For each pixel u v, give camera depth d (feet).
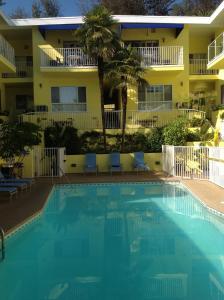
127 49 72.90
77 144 75.15
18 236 30.42
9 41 93.56
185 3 139.74
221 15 77.61
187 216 36.94
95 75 85.15
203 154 59.93
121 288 19.83
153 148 74.64
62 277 21.61
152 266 23.20
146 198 46.78
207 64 83.10
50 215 38.19
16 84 92.84
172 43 87.76
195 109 83.56
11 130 49.29
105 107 91.86
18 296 18.99
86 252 26.18
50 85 86.43
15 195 46.50
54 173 65.82
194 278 21.11
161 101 86.43
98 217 37.17
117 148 76.07
